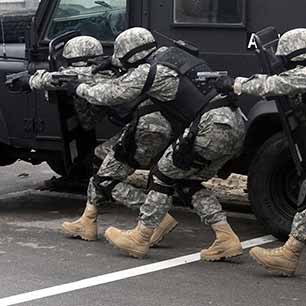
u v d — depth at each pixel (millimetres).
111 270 9758
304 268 9867
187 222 12477
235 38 11141
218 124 9367
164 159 9719
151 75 9422
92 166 11852
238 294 8906
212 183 14820
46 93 11156
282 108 9164
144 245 10211
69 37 11258
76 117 11273
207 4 11242
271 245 11086
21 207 13812
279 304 8602
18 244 11047
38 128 12414
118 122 10938
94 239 11172
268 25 10945
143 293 8906
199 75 9500
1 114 12656
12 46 13047
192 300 8695
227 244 9992
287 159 10789
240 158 11359
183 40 11430
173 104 9594
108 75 10445
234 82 9023
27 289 9023
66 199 14531
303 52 9031
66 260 10195
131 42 9602
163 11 11492
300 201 9219
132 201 10695
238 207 13602
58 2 12180
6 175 17172
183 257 10352
